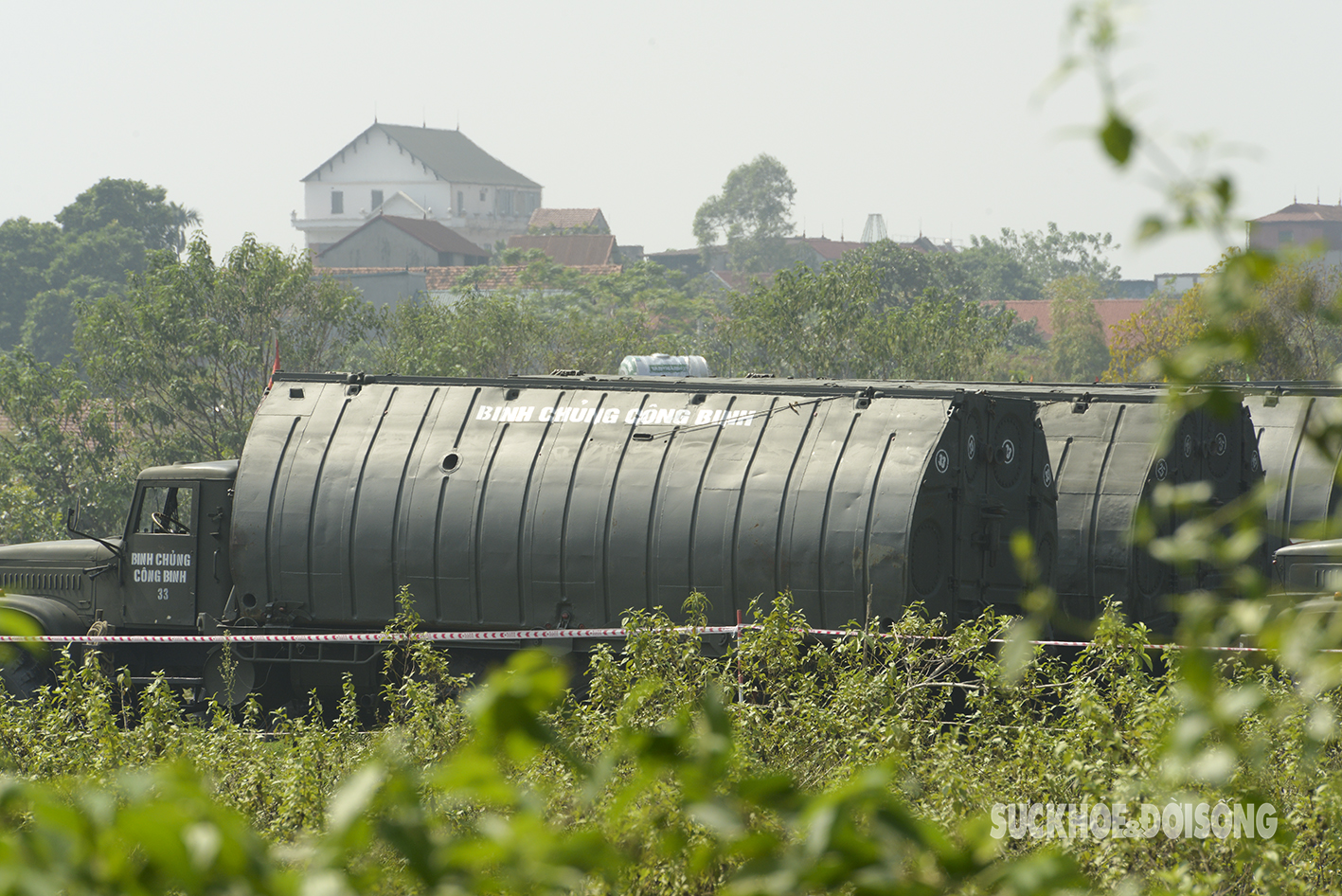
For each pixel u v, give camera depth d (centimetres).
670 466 5456
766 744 3259
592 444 5622
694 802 689
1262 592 680
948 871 666
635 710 3272
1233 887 2358
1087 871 2453
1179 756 699
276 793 3262
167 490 6297
